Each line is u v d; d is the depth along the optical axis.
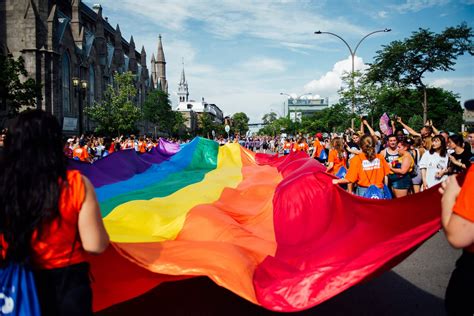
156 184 10.77
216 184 9.73
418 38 35.97
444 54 35.69
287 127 109.31
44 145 2.50
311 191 6.20
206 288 5.42
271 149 59.81
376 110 39.84
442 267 6.68
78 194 2.48
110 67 71.19
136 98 84.88
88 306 2.54
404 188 8.84
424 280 6.03
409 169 8.74
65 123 49.25
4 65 31.55
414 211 4.17
